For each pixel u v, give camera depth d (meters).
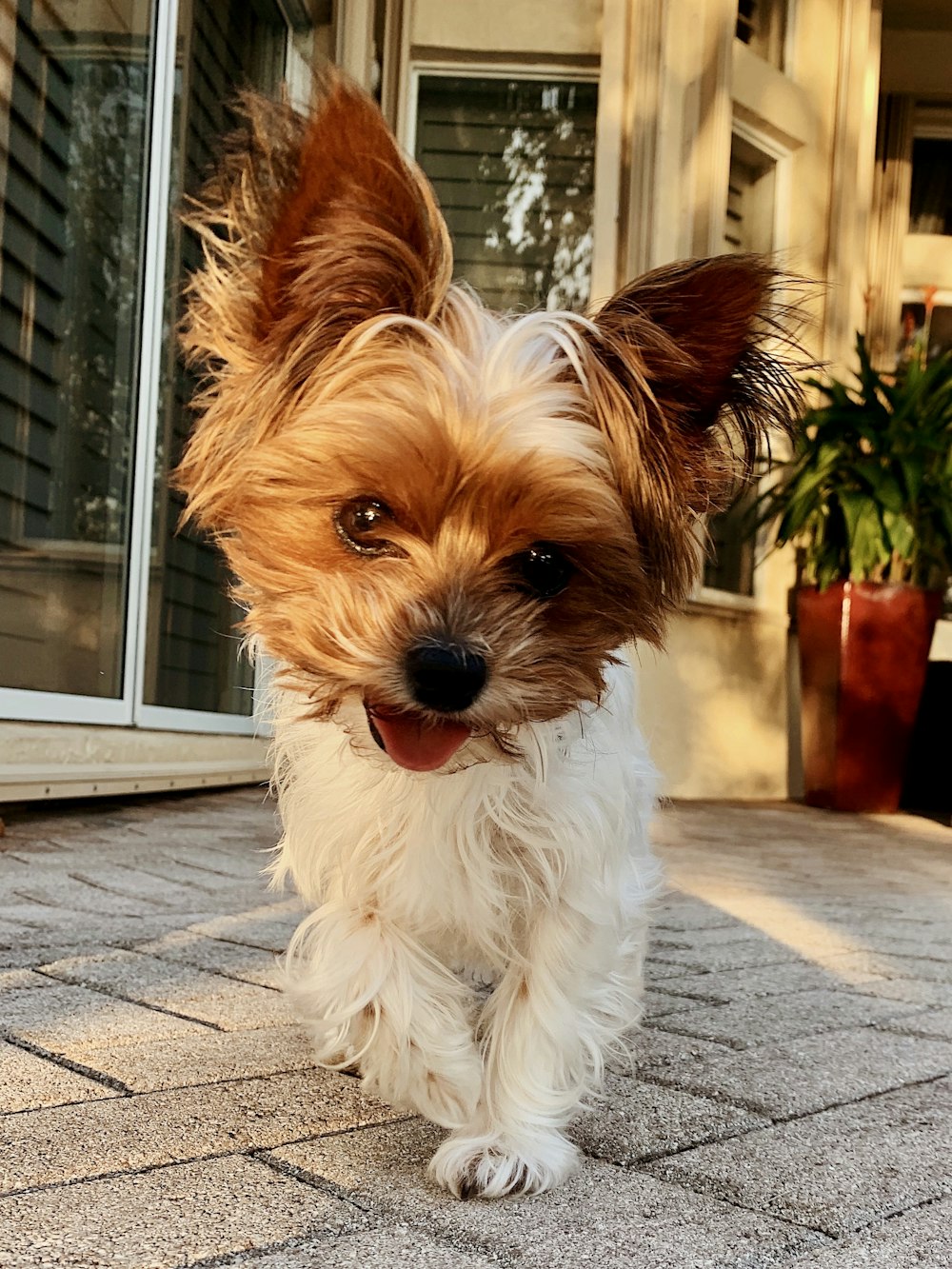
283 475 0.31
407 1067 0.30
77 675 0.81
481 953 0.35
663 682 1.25
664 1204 0.26
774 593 1.37
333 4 1.12
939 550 1.26
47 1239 0.22
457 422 0.30
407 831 0.32
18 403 0.73
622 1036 0.38
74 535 0.80
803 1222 0.25
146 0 0.83
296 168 0.32
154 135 0.84
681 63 1.26
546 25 1.27
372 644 0.29
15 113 0.71
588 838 0.32
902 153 1.78
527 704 0.30
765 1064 0.36
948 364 1.28
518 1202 0.26
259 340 0.33
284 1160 0.27
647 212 1.24
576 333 0.33
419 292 0.33
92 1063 0.33
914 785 1.40
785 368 0.34
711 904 0.65
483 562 0.30
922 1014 0.43
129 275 0.84
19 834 0.73
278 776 0.36
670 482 0.34
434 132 1.28
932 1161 0.29
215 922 0.50
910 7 1.73
